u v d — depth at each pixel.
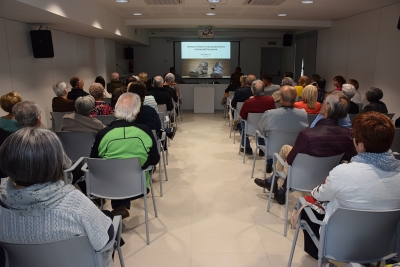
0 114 4.06
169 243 2.56
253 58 13.19
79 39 7.16
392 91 5.76
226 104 7.69
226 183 3.79
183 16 7.47
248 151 4.90
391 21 5.75
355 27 7.08
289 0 5.48
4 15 4.16
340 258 1.63
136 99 2.49
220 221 2.91
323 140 2.30
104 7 6.19
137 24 8.03
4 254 1.30
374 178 1.49
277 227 2.81
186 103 9.25
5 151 1.07
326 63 8.70
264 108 4.23
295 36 11.38
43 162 1.08
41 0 3.70
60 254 1.23
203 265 2.29
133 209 3.13
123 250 2.46
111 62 8.98
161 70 13.16
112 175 2.30
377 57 6.23
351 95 4.03
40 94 5.37
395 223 1.54
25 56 4.89
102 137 2.34
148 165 2.49
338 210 1.49
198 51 13.05
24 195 1.08
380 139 1.47
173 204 3.24
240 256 2.39
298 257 2.38
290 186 2.53
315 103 3.82
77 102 2.98
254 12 6.86
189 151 5.07
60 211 1.14
